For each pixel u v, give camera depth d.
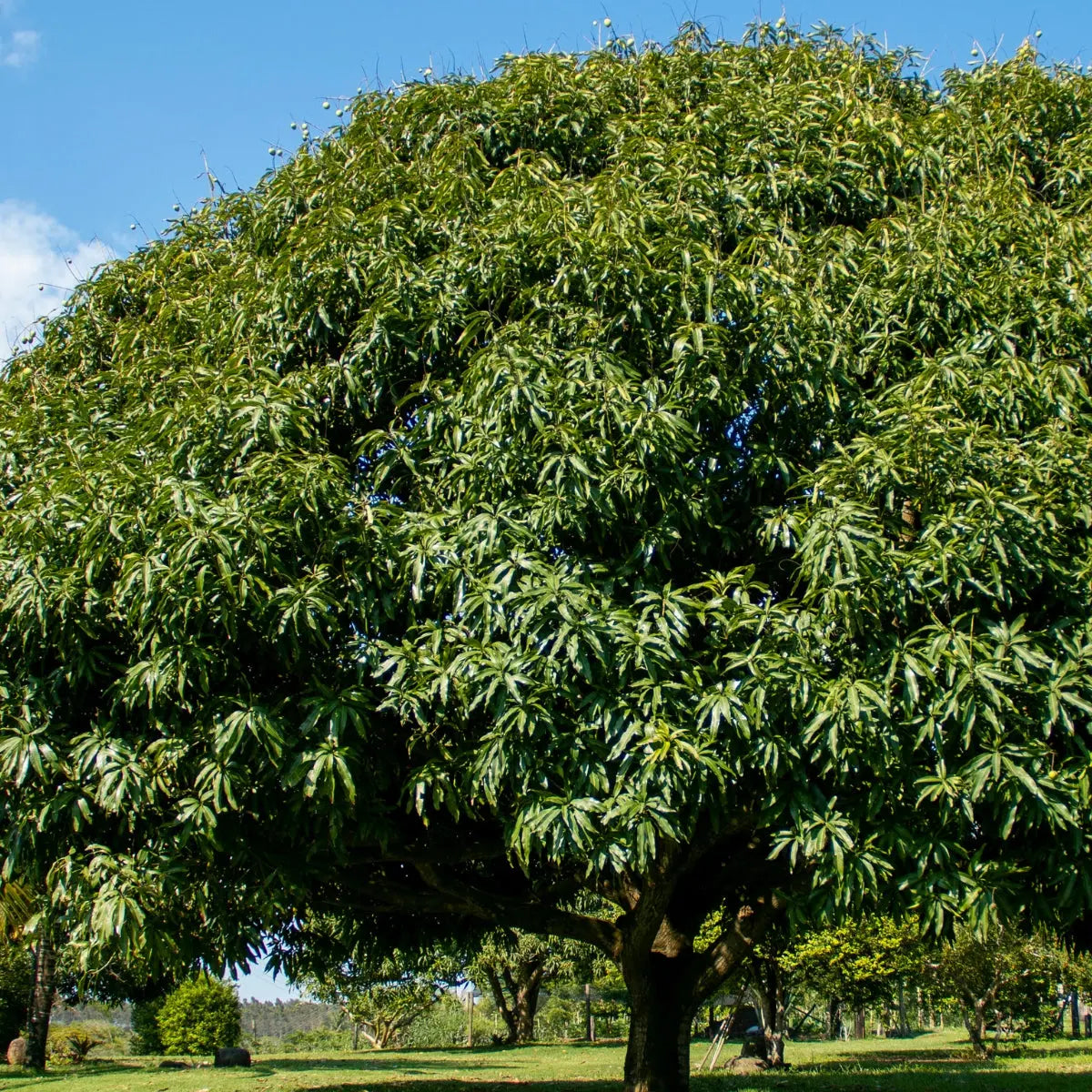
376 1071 18.84
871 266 8.00
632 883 9.41
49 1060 25.92
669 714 6.09
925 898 6.05
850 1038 41.69
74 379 9.59
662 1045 9.32
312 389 7.63
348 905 9.97
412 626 6.43
